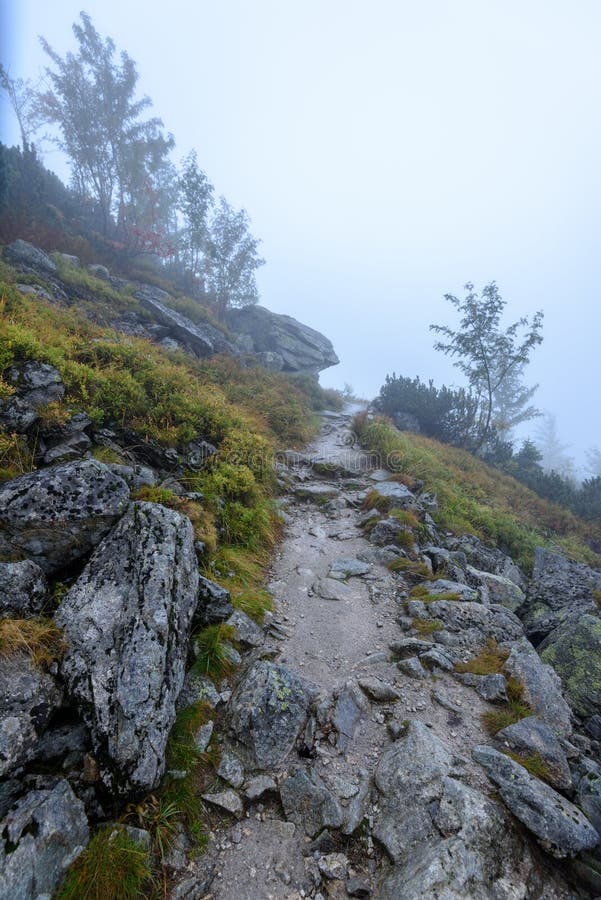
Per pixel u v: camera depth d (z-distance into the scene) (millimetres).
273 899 2482
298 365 27719
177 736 3254
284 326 29656
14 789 2506
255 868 2623
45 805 2449
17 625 3020
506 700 4059
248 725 3422
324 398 21547
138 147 23438
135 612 3387
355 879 2600
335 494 9531
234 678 3990
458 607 5441
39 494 3830
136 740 2809
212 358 17141
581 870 2664
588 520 16047
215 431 8336
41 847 2303
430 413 20594
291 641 4766
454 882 2398
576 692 4586
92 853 2400
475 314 20016
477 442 21297
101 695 2912
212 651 4047
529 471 19938
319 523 8266
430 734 3510
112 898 2301
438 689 4184
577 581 7996
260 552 6562
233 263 25547
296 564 6660
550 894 2543
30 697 2750
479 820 2740
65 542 3885
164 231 31609
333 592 5855
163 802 2828
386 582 6289
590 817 3049
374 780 3201
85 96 22703
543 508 15195
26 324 7906
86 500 3973
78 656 3074
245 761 3240
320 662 4492
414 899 2324
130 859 2441
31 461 4938
